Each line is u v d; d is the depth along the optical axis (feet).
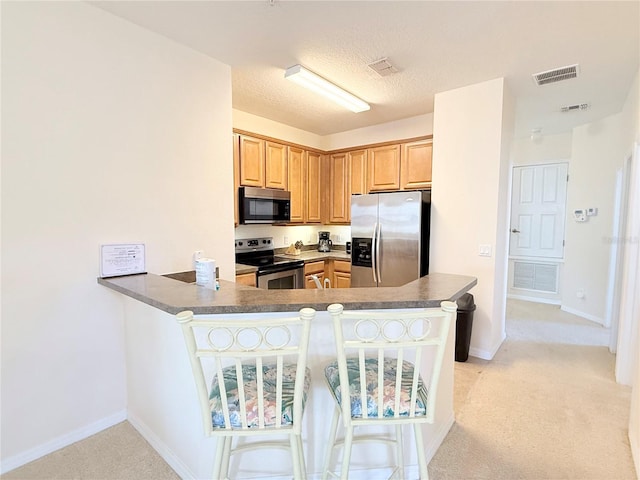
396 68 8.76
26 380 5.81
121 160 6.72
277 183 12.94
